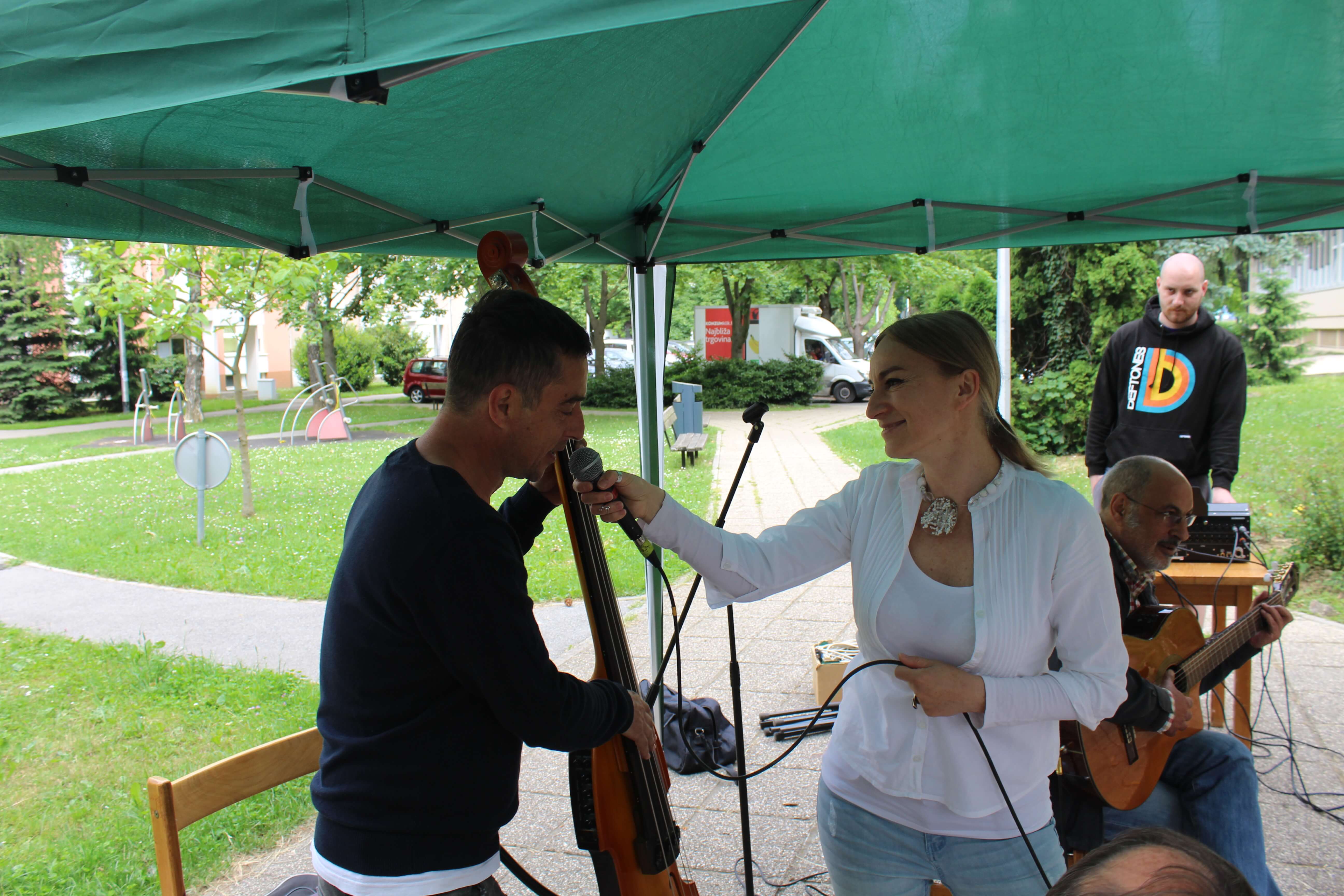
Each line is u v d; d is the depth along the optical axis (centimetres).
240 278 823
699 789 359
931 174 334
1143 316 424
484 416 142
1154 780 228
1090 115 286
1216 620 372
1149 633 244
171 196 213
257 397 3047
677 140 285
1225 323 1662
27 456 1588
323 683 147
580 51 202
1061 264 1130
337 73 103
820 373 2186
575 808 160
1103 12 232
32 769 402
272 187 237
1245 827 230
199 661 526
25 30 101
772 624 559
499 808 144
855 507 179
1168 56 252
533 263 315
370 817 139
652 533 172
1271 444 1094
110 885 308
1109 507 255
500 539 137
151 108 105
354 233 267
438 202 273
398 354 3459
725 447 1407
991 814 162
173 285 829
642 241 363
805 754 385
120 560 776
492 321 140
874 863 172
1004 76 263
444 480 137
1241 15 231
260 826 342
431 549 131
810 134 297
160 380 2653
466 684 137
